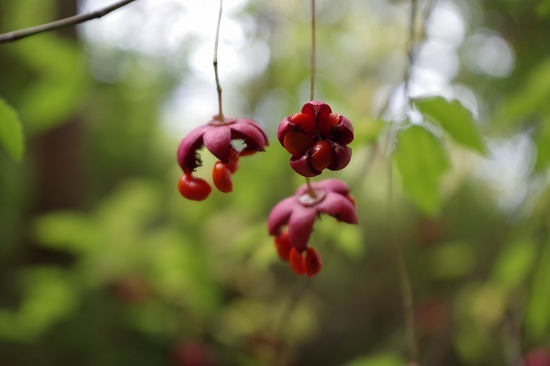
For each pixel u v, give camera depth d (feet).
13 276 1.87
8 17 1.63
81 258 1.58
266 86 1.48
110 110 1.90
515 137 1.28
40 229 1.74
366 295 1.96
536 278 1.01
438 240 1.66
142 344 1.61
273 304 1.60
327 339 1.95
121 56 1.67
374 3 1.51
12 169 1.83
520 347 1.13
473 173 1.51
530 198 1.06
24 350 1.57
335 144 0.54
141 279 1.51
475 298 1.27
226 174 0.57
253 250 1.52
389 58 1.51
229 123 0.59
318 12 1.40
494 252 1.33
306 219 0.60
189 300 1.51
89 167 2.21
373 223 1.82
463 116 0.76
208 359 1.54
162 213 1.77
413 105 0.76
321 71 1.37
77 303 1.48
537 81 0.95
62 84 1.32
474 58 1.41
